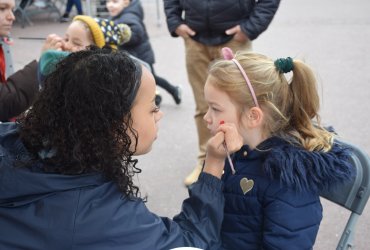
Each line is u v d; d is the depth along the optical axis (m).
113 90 0.90
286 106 1.26
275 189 1.18
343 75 4.38
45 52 1.71
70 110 0.91
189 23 2.50
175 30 2.60
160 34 6.47
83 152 0.92
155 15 7.75
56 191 0.91
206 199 1.14
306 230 1.17
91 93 0.90
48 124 0.94
